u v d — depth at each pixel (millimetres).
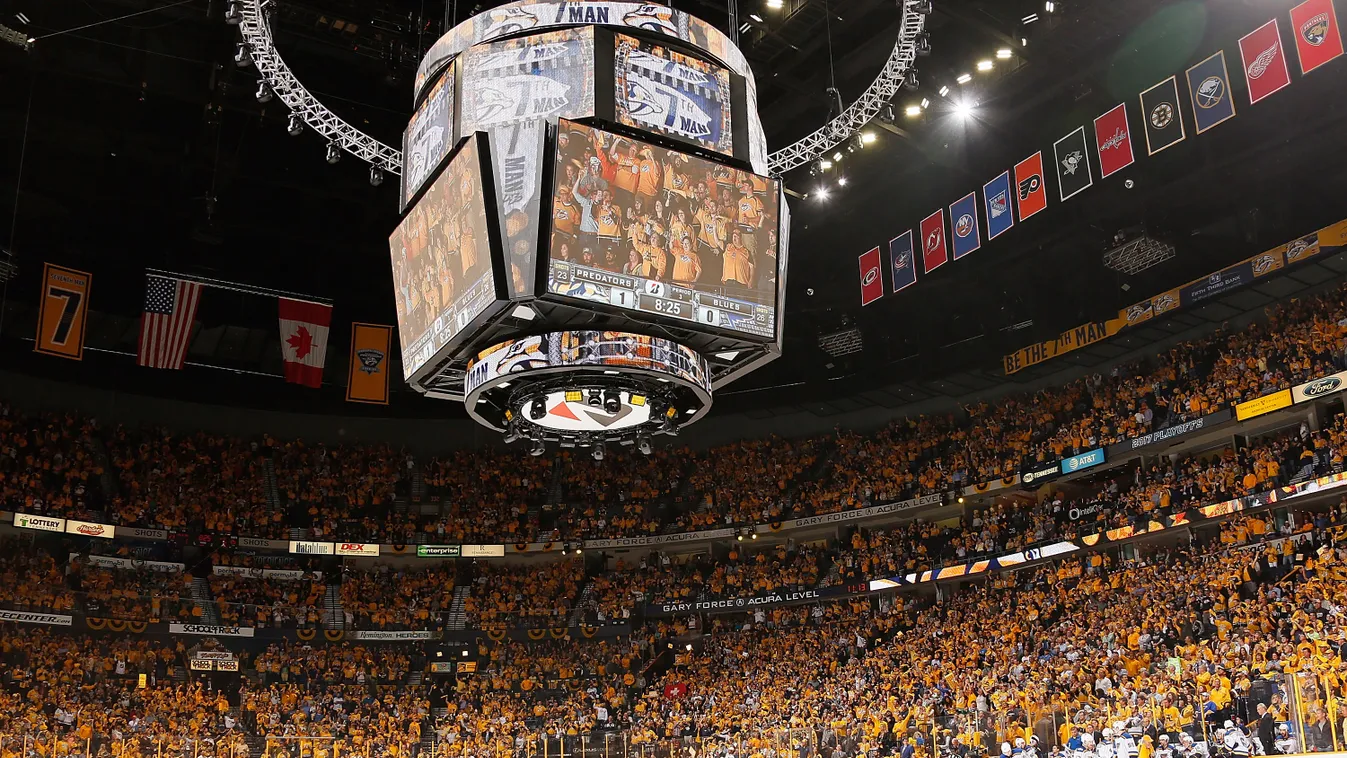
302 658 46812
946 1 33344
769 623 49219
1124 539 38562
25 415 47875
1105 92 37688
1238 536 36375
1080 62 36250
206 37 34906
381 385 42281
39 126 38031
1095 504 41000
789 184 44312
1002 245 44344
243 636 46125
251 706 42781
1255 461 36438
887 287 44906
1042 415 46375
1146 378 43250
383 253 48500
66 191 42406
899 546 47062
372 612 49688
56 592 42094
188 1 32969
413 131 22391
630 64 20484
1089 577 39500
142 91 36625
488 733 42906
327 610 49375
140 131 39062
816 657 45188
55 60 35094
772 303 21328
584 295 19250
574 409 21781
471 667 48844
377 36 34594
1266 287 41438
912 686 37656
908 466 49938
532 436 23391
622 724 45156
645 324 20344
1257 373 38031
